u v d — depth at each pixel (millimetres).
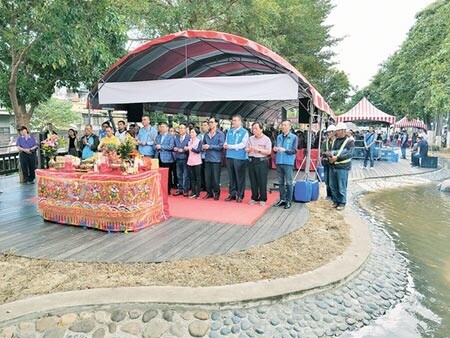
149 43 6559
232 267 3721
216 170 6766
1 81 8508
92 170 5121
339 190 6641
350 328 3072
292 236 4762
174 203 6523
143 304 3002
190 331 2824
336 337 2949
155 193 5234
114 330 2818
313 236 4832
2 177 10227
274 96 6293
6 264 3762
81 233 4750
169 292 3148
